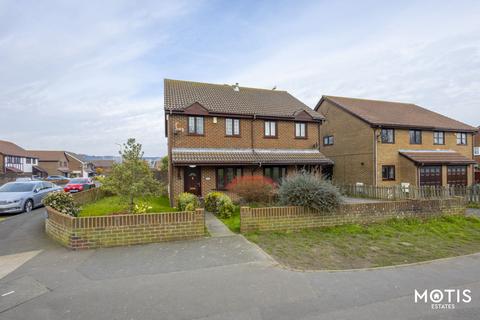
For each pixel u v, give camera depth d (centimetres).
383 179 2111
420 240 784
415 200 1030
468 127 2542
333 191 926
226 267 565
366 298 436
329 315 385
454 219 1030
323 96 2605
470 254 662
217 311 397
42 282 495
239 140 1677
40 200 1442
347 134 2322
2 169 4356
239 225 930
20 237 808
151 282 495
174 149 1529
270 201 1333
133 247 699
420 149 2294
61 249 689
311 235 825
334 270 552
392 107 2633
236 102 1811
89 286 479
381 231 870
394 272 545
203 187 1550
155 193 962
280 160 1623
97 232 698
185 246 703
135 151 938
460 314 390
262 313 391
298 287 474
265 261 598
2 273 538
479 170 3027
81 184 2316
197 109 1562
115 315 388
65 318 381
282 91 2258
